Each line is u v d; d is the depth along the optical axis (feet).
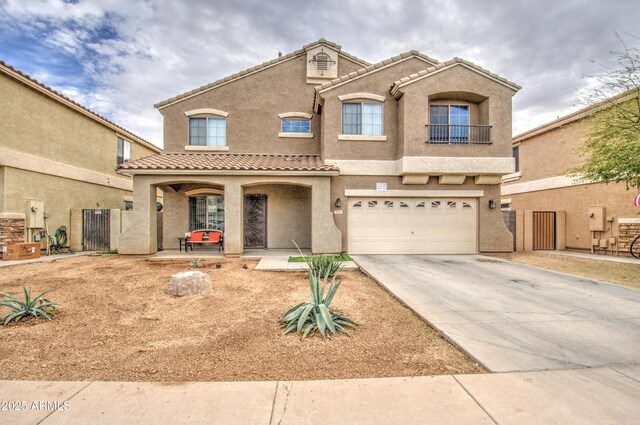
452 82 42.63
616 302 22.09
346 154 44.47
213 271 31.99
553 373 12.26
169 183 42.47
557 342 15.24
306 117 52.16
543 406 10.10
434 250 45.06
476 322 17.84
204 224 50.44
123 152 66.80
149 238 41.27
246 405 10.10
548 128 56.03
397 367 12.77
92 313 18.98
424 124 42.52
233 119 51.42
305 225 50.78
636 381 11.75
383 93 45.21
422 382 11.53
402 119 43.09
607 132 35.27
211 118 51.55
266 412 9.77
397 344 15.03
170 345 14.57
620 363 13.17
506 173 42.93
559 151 54.75
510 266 35.55
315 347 14.51
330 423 9.27
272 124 51.88
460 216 45.42
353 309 20.16
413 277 29.48
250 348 14.33
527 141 62.75
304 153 51.90
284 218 50.70
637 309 20.56
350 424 9.23
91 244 51.06
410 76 42.14
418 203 45.16
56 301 21.38
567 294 24.09
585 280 28.89
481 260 39.70
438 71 42.50
